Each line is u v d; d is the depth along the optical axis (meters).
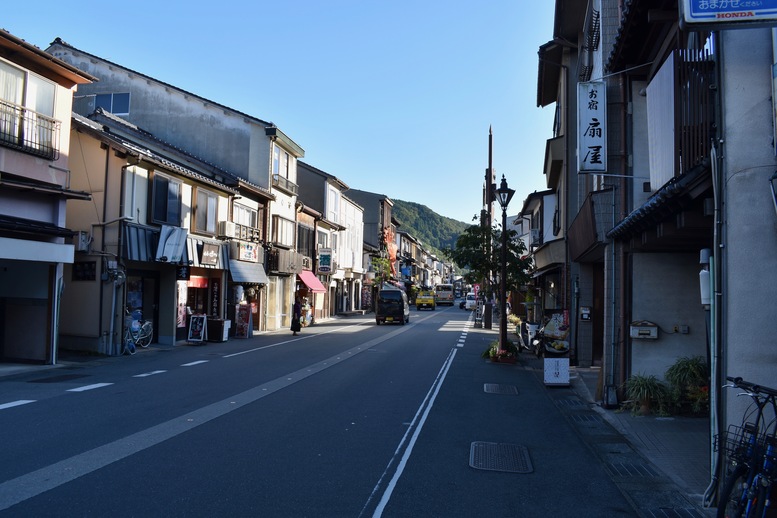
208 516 5.04
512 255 24.22
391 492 5.94
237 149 30.80
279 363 16.27
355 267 56.31
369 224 69.44
